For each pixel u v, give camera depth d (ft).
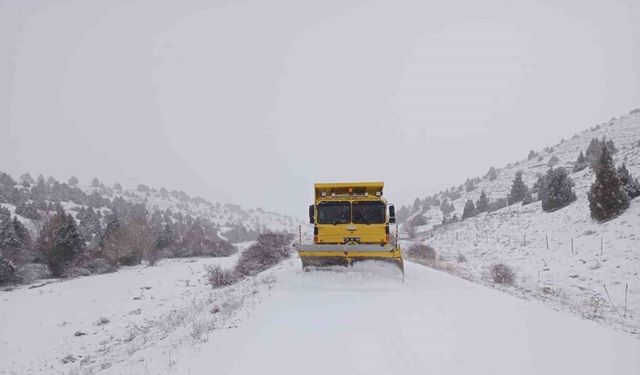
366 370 19.88
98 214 324.80
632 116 292.61
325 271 45.73
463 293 37.70
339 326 27.20
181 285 94.73
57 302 83.46
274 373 20.31
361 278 43.09
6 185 354.13
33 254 153.69
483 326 26.40
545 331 25.29
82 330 59.47
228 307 40.01
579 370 19.45
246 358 22.56
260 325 28.68
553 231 99.96
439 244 130.21
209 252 213.05
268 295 39.96
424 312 30.12
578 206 114.42
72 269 144.05
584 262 70.59
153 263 165.68
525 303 33.73
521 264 80.79
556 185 126.93
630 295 52.44
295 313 31.12
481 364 20.25
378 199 46.70
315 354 22.35
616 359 20.74
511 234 112.57
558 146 301.63
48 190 406.21
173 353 27.07
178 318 47.83
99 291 94.94
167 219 362.33
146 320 61.87
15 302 86.79
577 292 57.26
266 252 95.76
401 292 37.91
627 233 76.54
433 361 20.75
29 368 44.83
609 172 90.74
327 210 47.26
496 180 287.28
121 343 48.67
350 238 46.24
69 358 46.09
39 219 198.39
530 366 19.95
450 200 300.81
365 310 31.12
